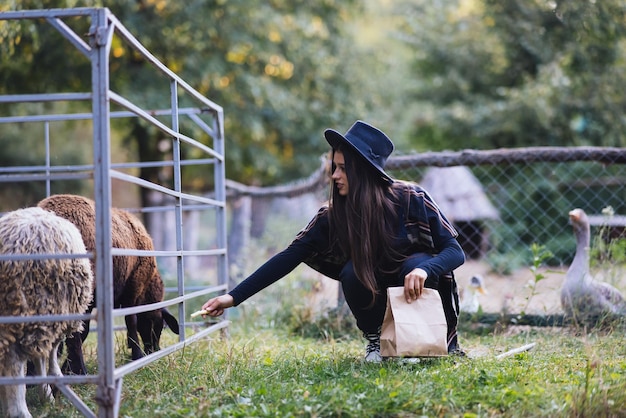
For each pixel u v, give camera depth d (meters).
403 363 3.92
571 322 5.31
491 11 13.20
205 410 3.19
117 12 10.26
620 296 5.36
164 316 4.89
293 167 13.73
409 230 4.07
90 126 14.36
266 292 6.98
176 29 10.65
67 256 3.07
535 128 13.09
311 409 3.09
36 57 10.41
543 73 12.49
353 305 4.15
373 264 4.04
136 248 4.53
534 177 11.69
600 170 11.19
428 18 15.77
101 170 3.01
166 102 10.50
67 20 10.05
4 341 3.22
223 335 5.47
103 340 3.02
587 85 12.45
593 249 5.86
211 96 11.31
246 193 8.52
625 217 6.66
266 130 12.51
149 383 3.83
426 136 16.62
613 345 4.47
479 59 14.84
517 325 5.62
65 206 3.97
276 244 8.65
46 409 3.47
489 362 3.88
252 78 11.16
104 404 3.03
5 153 14.43
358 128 4.08
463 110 14.06
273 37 11.91
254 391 3.45
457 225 11.30
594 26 10.51
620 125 12.23
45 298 3.31
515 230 11.34
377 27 18.08
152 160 11.91
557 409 3.06
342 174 4.04
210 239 15.70
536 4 12.43
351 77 13.67
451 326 4.20
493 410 3.09
